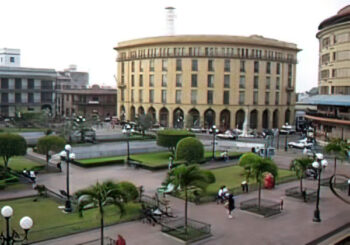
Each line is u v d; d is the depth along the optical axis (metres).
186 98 91.12
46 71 104.25
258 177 28.44
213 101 89.88
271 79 93.31
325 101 63.81
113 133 72.12
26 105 101.19
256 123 92.38
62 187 33.81
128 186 26.42
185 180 22.98
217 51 88.69
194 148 41.28
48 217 25.42
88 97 117.81
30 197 30.50
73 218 25.17
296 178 38.81
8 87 98.88
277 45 92.94
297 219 26.22
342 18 63.22
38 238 21.48
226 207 27.78
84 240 21.45
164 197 30.78
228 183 36.62
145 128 71.00
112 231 23.08
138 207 26.34
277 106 95.50
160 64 93.31
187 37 89.56
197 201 29.06
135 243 21.28
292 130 89.00
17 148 36.00
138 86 99.00
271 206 28.12
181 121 88.44
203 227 22.97
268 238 22.45
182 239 21.61
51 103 104.56
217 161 49.03
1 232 20.48
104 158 47.91
